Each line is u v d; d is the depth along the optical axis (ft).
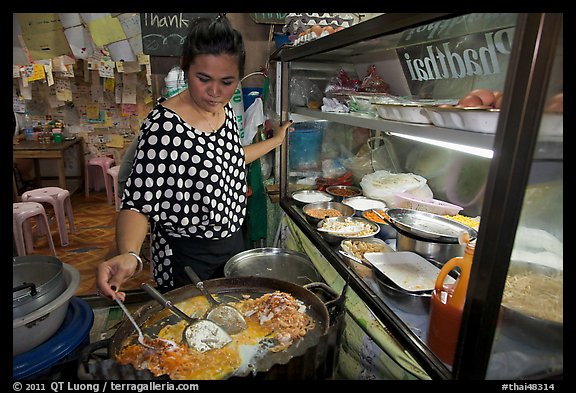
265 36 8.80
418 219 4.95
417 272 3.96
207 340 3.08
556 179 2.14
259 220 9.01
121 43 8.04
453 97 4.91
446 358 2.87
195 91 3.89
